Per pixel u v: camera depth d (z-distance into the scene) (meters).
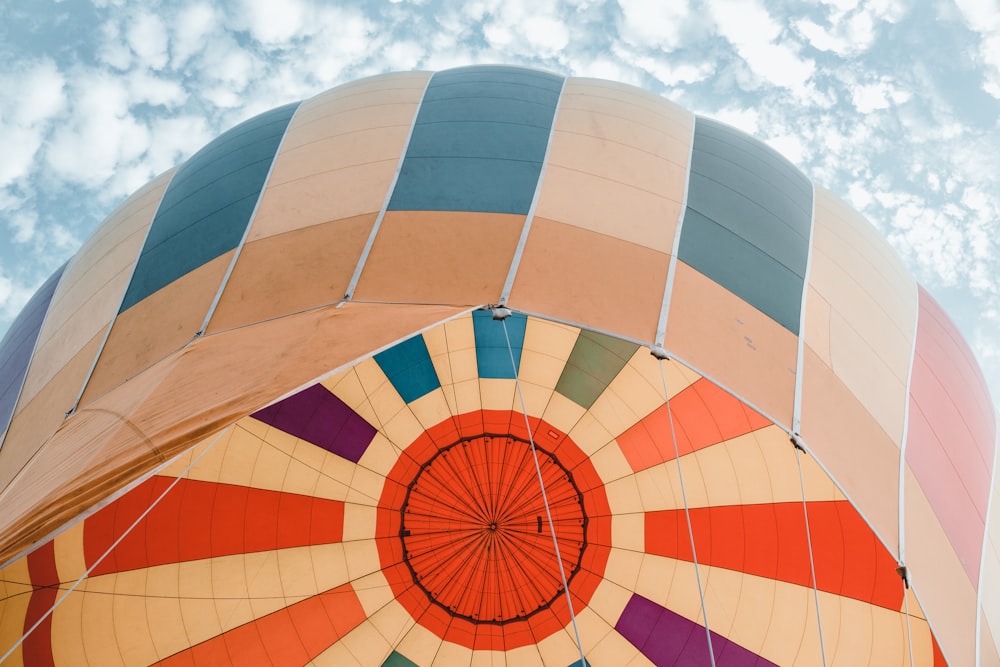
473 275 7.27
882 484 7.16
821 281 8.62
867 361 8.19
